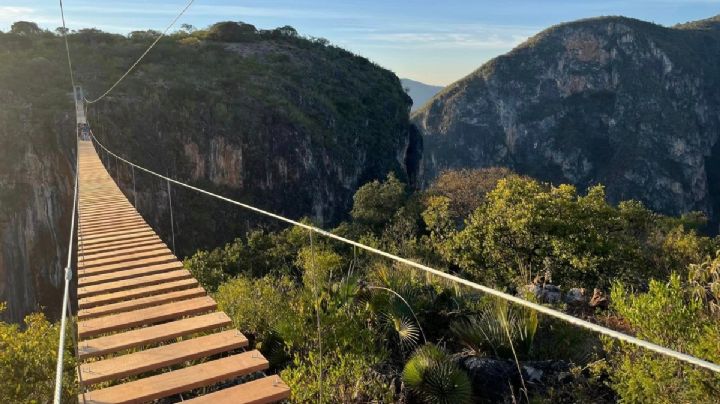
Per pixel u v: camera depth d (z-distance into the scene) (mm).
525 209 18703
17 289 54062
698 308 6645
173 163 66812
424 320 8922
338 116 86938
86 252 8266
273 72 87562
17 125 57875
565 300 11180
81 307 5898
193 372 4152
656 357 6320
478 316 8805
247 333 9062
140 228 10164
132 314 5473
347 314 8484
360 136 90000
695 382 5691
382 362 7746
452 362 7102
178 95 71875
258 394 3844
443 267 20688
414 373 6809
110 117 64688
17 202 55281
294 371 6770
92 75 71688
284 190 73875
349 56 111625
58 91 65375
